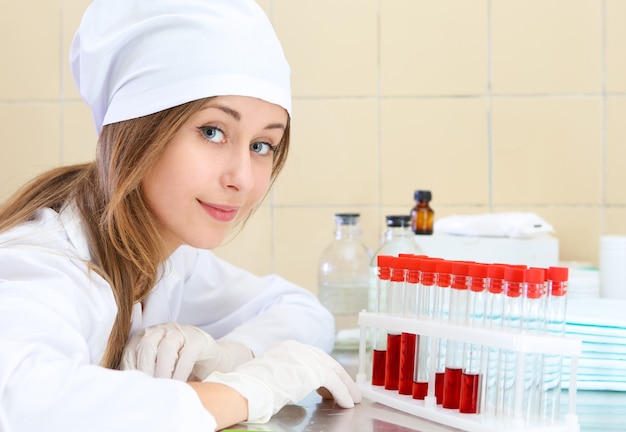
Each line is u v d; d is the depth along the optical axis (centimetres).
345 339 160
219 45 100
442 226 207
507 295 92
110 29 105
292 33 242
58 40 243
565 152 241
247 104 100
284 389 97
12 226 103
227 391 92
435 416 95
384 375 109
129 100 101
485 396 93
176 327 112
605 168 241
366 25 242
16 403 77
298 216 243
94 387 79
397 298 107
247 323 137
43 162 244
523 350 87
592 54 240
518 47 240
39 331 83
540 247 196
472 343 92
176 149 100
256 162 107
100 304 96
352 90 242
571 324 113
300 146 243
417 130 242
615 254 175
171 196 101
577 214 241
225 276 150
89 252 103
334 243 180
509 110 241
